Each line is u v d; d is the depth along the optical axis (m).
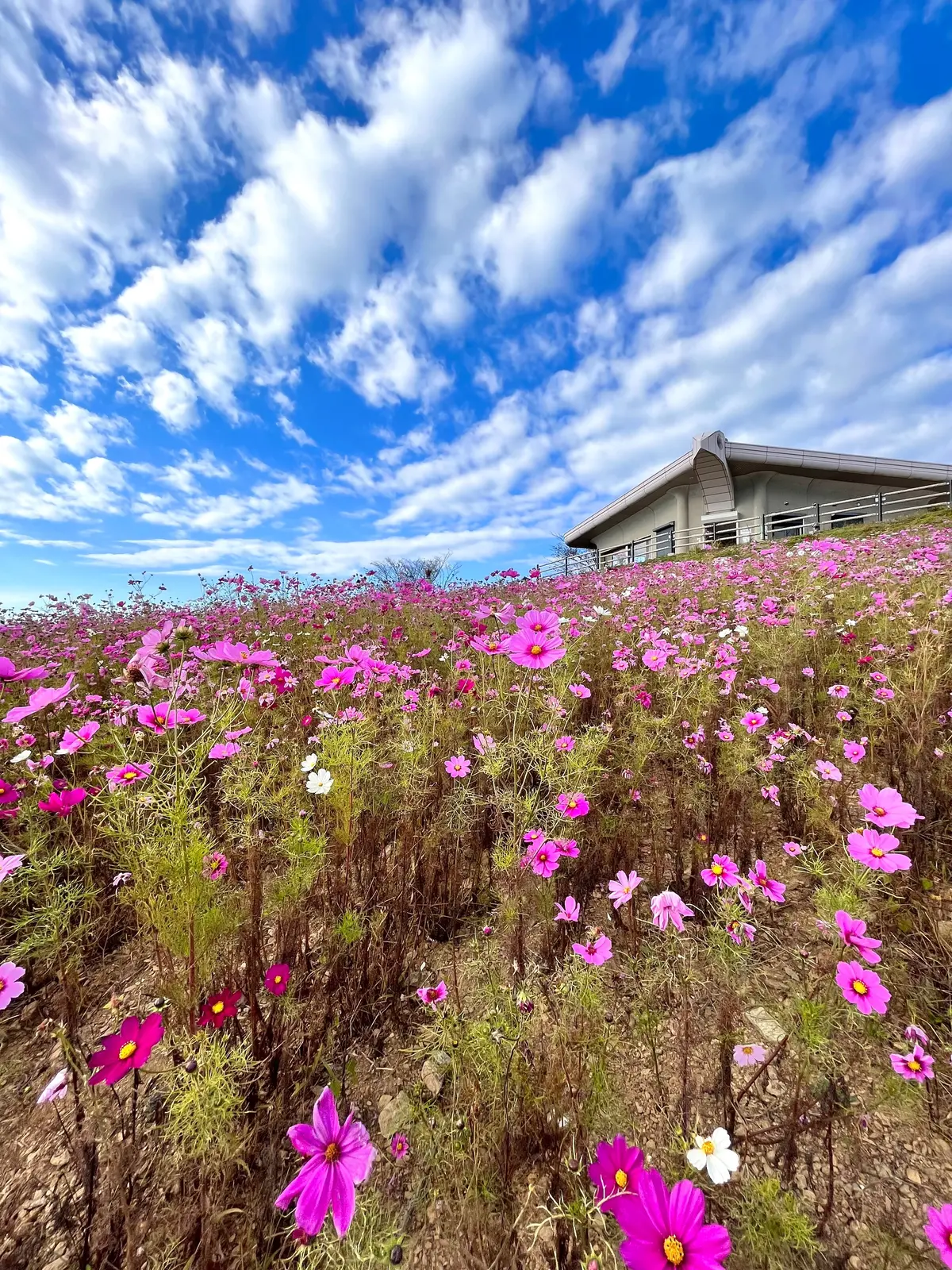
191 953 1.08
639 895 1.83
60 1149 1.14
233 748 1.59
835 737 2.54
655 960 1.38
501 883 1.88
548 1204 1.01
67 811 1.71
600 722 2.70
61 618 8.73
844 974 1.08
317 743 2.35
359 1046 1.38
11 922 1.60
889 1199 1.01
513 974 1.52
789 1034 1.11
